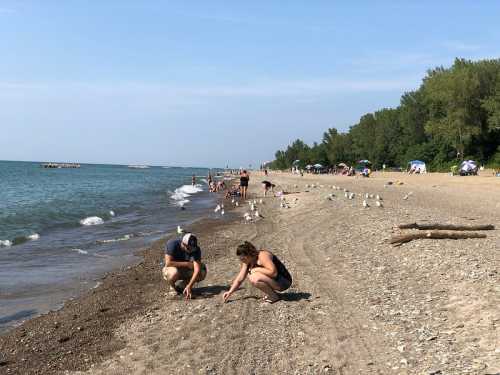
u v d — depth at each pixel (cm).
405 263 1152
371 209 2344
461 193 3366
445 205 2575
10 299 1041
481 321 729
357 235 1616
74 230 2134
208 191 5753
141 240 1852
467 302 820
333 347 701
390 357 648
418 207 2458
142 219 2586
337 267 1195
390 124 11212
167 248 1023
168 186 6812
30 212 2641
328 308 876
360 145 12500
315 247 1494
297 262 1284
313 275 1126
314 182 6047
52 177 9150
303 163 14725
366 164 10919
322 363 651
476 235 1422
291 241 1642
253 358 680
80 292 1095
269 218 2436
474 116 7612
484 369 579
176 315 891
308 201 3098
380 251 1323
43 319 902
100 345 769
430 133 8494
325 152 13775
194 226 2250
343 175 9356
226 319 846
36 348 762
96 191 5022
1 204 3194
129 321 880
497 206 2458
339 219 2089
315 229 1875
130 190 5400
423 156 8919
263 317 847
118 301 1012
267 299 931
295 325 800
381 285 993
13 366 696
